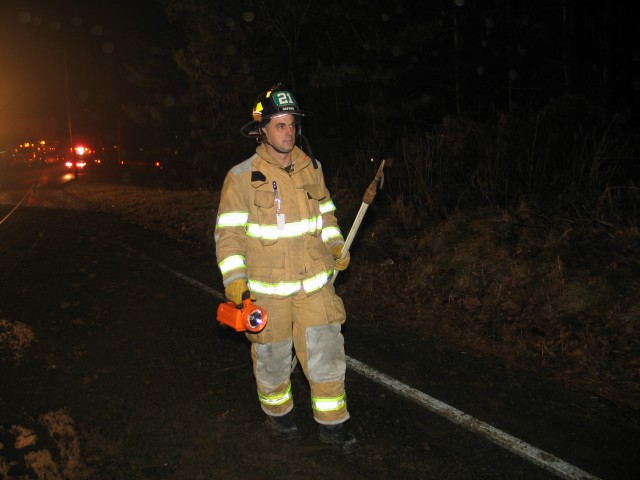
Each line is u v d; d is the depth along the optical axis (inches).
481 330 225.5
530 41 616.7
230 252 132.3
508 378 185.6
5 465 140.8
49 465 141.0
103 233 453.1
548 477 134.0
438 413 163.3
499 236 297.1
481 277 266.7
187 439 152.3
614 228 280.8
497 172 355.3
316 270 138.9
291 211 136.4
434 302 254.7
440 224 340.5
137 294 282.2
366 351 208.7
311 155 143.3
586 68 571.5
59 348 215.0
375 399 172.2
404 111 521.7
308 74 566.6
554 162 353.7
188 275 317.7
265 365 145.3
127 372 193.5
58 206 658.8
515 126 384.2
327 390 141.7
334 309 140.9
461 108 576.1
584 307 227.8
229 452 146.0
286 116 133.8
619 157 329.1
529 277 257.0
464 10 569.9
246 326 129.5
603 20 537.3
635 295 224.8
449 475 135.3
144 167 1300.4
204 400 173.0
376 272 297.4
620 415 161.8
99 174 1245.1
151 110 928.3
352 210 423.2
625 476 134.6
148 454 145.7
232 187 135.7
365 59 553.6
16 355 209.2
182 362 200.8
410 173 415.8
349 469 138.2
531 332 220.4
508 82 619.2
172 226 481.4
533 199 330.3
